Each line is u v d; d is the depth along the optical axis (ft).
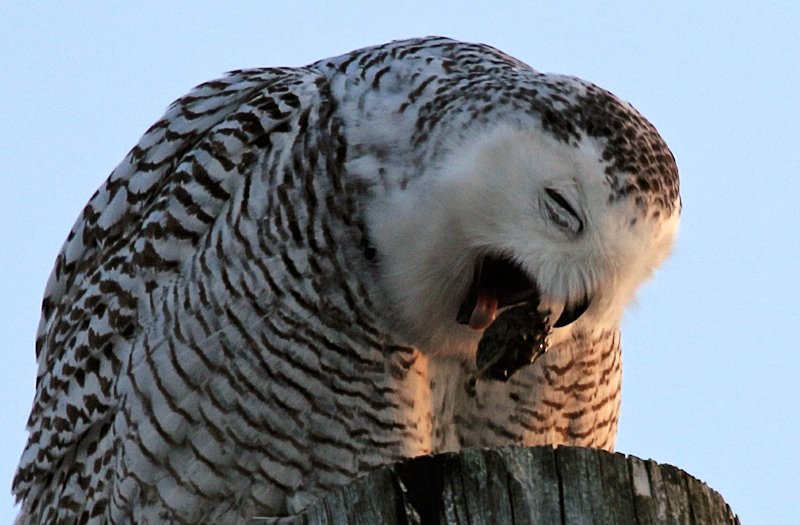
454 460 23.80
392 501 23.66
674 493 23.99
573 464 23.81
